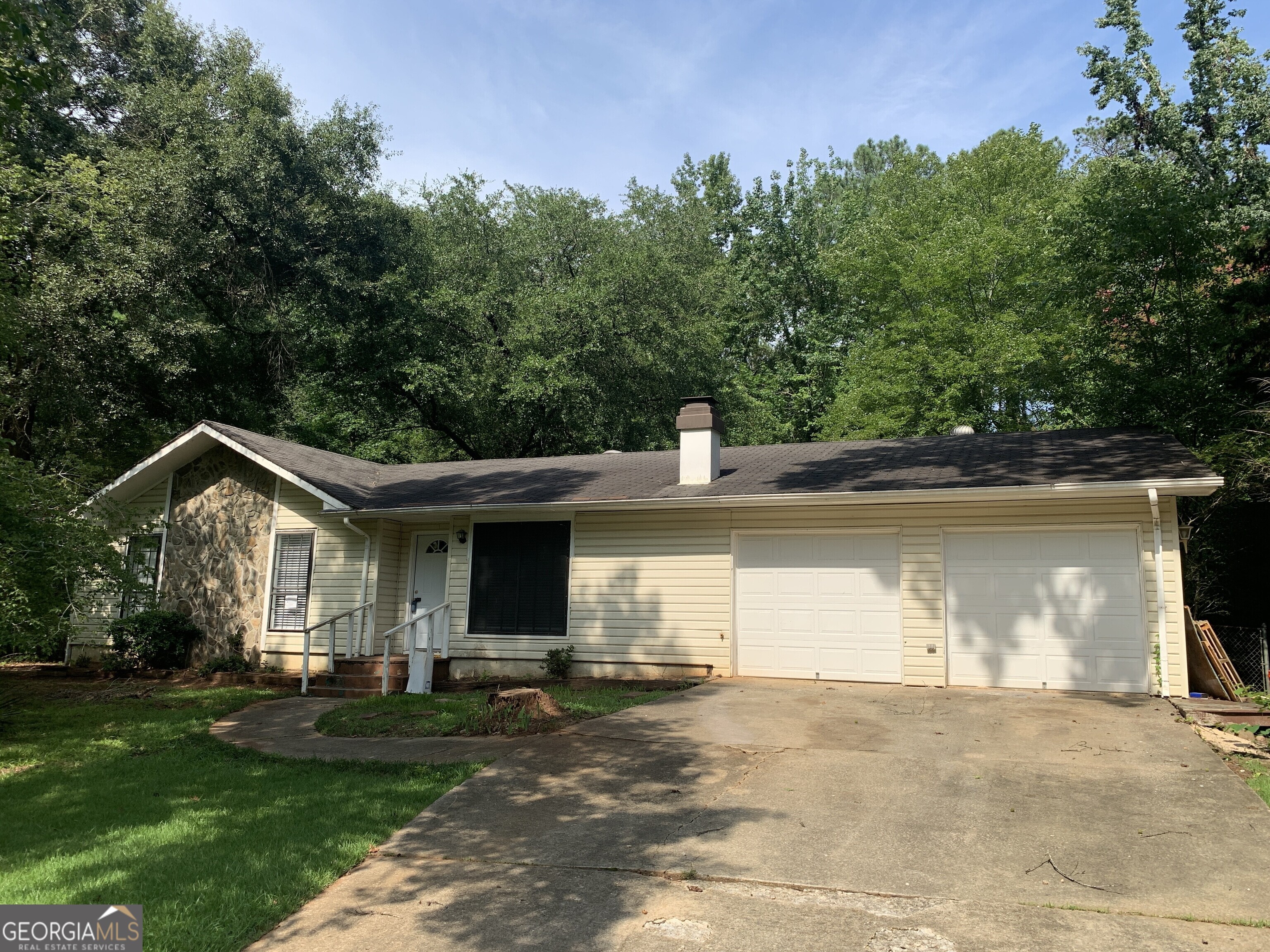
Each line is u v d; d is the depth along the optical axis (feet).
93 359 63.57
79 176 60.95
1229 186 70.64
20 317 52.29
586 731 28.76
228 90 79.25
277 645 50.49
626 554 45.62
